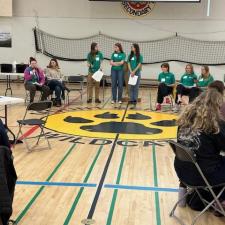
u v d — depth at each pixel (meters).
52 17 13.16
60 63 13.34
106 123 6.95
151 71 12.97
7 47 13.39
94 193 3.61
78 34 13.16
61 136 5.93
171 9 12.57
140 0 12.00
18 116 7.37
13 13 13.26
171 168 4.46
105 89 12.27
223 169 2.83
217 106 2.90
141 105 9.16
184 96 8.81
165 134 6.18
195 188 2.94
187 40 12.61
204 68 8.40
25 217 3.05
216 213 3.15
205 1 12.34
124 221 3.03
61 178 4.02
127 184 3.88
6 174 2.47
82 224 2.95
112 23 12.95
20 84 13.03
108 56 13.11
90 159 4.77
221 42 12.42
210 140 2.85
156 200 3.49
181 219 3.08
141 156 4.95
